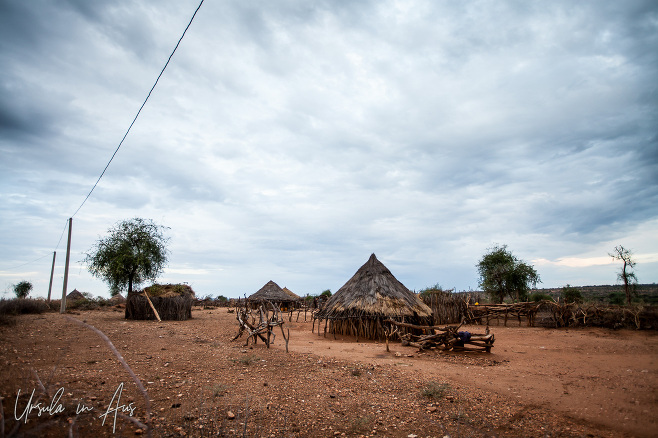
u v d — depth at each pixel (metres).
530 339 18.36
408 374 10.28
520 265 40.34
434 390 8.45
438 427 6.58
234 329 20.62
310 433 6.21
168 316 25.89
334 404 7.66
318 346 15.84
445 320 28.11
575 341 17.36
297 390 8.48
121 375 8.71
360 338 18.91
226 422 6.33
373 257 23.12
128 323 21.11
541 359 13.00
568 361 12.57
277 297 47.88
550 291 48.53
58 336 13.83
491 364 12.10
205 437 5.58
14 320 17.44
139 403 6.92
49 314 24.64
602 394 8.44
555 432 6.39
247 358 11.30
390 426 6.62
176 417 6.37
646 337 18.45
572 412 7.34
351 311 19.59
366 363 11.56
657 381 9.45
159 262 29.33
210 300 57.12
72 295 45.47
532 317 25.64
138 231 28.42
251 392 8.13
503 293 41.47
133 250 27.97
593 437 6.16
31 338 12.94
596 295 42.81
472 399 8.12
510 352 14.55
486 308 27.50
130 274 28.03
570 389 8.91
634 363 12.02
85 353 11.00
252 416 6.71
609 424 6.70
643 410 7.28
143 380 8.48
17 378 7.07
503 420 6.94
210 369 10.04
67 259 27.69
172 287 28.14
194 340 15.23
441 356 13.63
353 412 7.25
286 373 10.01
